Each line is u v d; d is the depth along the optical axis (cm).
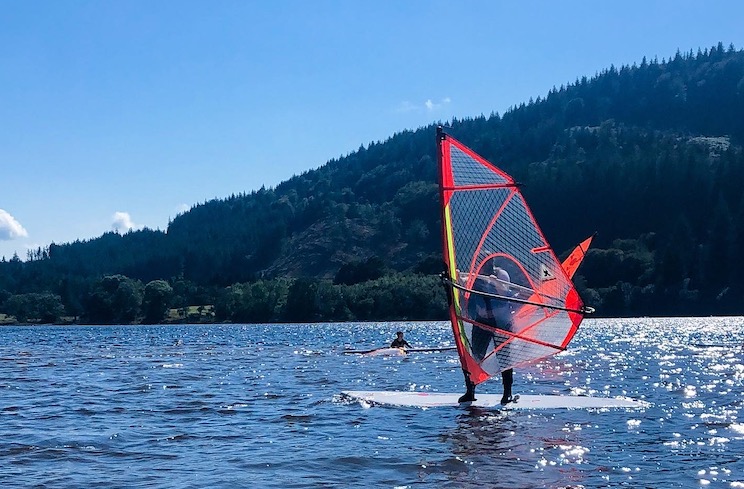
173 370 3569
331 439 1598
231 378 3070
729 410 1948
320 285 15400
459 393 2362
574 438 1573
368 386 2667
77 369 3741
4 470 1338
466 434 1627
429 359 4075
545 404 2025
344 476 1276
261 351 5262
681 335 6856
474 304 1934
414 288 14325
